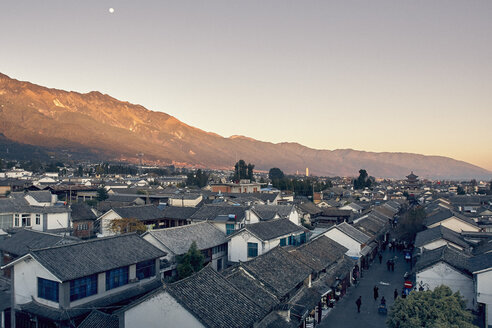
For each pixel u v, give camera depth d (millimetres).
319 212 92125
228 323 22375
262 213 61875
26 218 53375
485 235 57469
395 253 72250
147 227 59656
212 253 49250
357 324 36781
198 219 59969
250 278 30750
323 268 41094
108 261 32969
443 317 25953
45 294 30547
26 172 181000
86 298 30875
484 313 35125
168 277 40188
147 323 23031
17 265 32500
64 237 40500
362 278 54250
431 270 40188
